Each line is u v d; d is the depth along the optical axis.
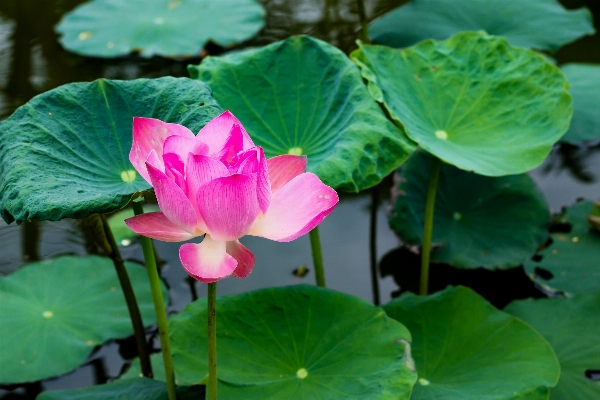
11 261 3.01
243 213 2.31
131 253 3.06
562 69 3.29
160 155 2.39
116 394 2.65
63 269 2.95
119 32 3.54
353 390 2.53
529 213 2.98
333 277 2.99
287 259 3.04
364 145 2.65
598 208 2.95
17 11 3.73
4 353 2.79
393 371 2.54
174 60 3.51
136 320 2.78
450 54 2.86
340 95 2.74
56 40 3.59
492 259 2.93
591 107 3.13
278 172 2.39
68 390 2.66
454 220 2.99
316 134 2.73
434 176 2.83
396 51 2.86
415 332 2.69
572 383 2.67
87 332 2.84
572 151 3.27
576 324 2.76
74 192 2.44
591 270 2.88
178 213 2.32
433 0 3.37
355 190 2.63
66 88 2.56
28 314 2.85
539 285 2.95
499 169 2.72
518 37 3.26
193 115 2.53
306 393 2.54
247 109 2.76
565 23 3.29
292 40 2.79
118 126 2.56
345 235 3.10
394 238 3.09
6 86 3.38
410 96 2.82
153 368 2.80
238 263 2.34
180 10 3.63
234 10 3.63
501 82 2.83
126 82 2.58
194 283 3.00
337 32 3.59
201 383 2.56
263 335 2.61
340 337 2.59
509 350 2.64
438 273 3.00
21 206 2.42
